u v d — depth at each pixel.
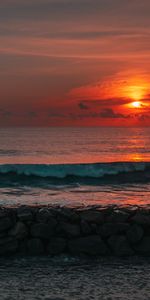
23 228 7.57
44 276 6.50
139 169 28.17
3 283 6.18
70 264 7.12
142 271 6.74
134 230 7.55
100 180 27.12
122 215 7.69
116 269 6.85
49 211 7.79
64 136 162.12
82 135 178.50
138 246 7.55
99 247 7.51
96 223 7.63
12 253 7.54
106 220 7.67
